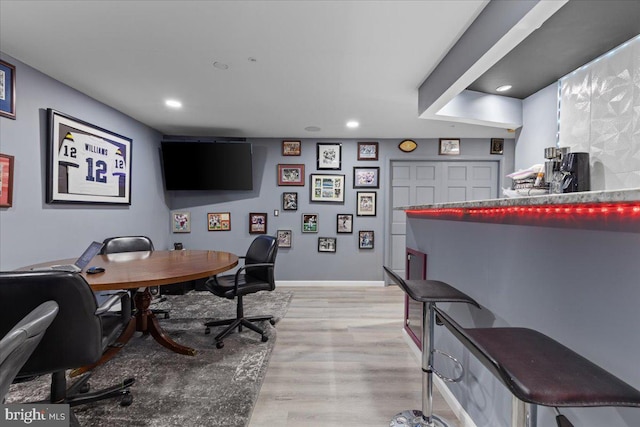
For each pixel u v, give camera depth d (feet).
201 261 7.11
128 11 5.18
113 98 9.23
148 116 11.06
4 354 1.98
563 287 2.98
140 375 6.29
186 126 12.46
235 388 5.87
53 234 7.91
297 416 5.19
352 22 5.45
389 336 8.46
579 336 2.78
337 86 8.31
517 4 4.34
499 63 7.66
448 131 12.94
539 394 2.01
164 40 6.09
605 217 2.54
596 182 7.45
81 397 5.08
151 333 7.46
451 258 5.45
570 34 6.28
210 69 7.34
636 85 6.51
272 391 5.89
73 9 5.13
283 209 14.37
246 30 5.72
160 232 13.35
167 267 6.30
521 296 3.63
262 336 8.02
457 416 5.14
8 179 6.70
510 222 3.84
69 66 7.20
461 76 5.94
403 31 5.72
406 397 5.75
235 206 14.32
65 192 8.19
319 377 6.38
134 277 5.34
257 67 7.20
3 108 6.58
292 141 14.32
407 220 7.91
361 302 11.67
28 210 7.20
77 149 8.59
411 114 10.66
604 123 7.24
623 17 5.65
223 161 13.41
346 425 4.99
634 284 2.30
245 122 11.79
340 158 14.32
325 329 8.92
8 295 3.58
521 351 2.68
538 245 3.34
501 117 9.89
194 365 6.72
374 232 14.37
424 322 4.65
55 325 3.84
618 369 2.42
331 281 14.38
